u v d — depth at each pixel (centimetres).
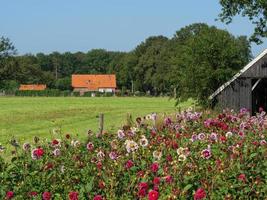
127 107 8712
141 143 1121
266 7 4816
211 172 938
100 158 1043
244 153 1084
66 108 8200
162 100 12231
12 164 1030
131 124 1697
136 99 12925
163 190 830
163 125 1612
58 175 961
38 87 19675
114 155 1036
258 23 4875
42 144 1347
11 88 17100
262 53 4488
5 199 843
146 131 1507
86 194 854
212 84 4603
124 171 962
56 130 1599
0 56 14162
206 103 4538
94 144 1358
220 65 4531
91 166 1015
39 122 5266
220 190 891
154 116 1631
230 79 4534
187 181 883
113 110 7738
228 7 4831
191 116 1764
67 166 1030
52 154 1130
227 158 1055
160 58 16925
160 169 925
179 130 1582
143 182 820
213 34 4619
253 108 4659
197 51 4578
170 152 1148
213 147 1205
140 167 981
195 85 4575
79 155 1162
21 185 913
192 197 857
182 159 977
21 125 4875
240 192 907
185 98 4672
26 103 10056
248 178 962
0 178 946
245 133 1524
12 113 6794
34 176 947
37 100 11719
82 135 3441
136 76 18038
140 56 18800
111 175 922
